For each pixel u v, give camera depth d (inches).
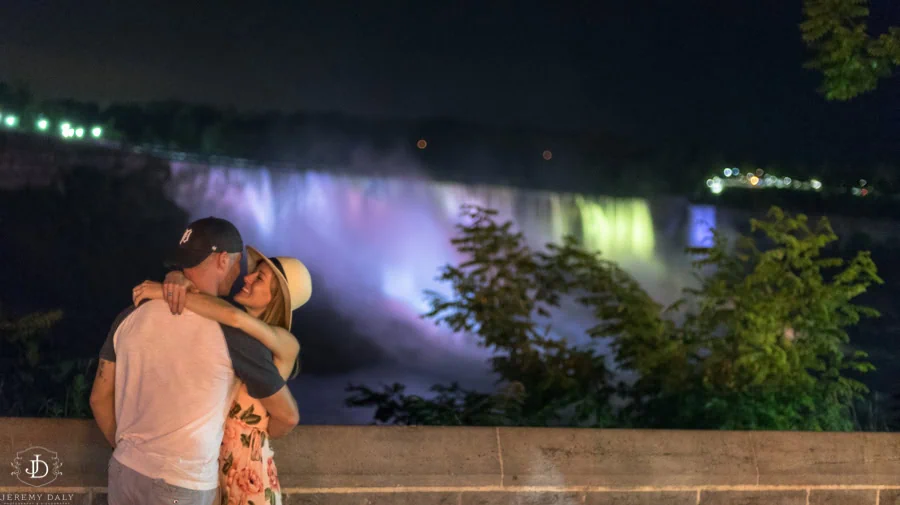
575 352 309.9
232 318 112.0
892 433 190.4
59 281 566.3
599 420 264.5
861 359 331.0
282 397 117.0
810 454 183.8
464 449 164.1
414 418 244.1
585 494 169.9
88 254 626.2
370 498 157.6
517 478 165.8
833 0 280.1
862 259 281.0
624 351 294.8
